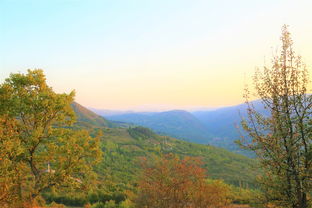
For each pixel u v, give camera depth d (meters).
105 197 62.12
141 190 19.06
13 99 22.91
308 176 8.59
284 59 9.72
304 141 8.82
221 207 19.12
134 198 19.83
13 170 18.42
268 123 9.55
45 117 24.52
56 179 23.36
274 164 9.08
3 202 17.94
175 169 18.42
